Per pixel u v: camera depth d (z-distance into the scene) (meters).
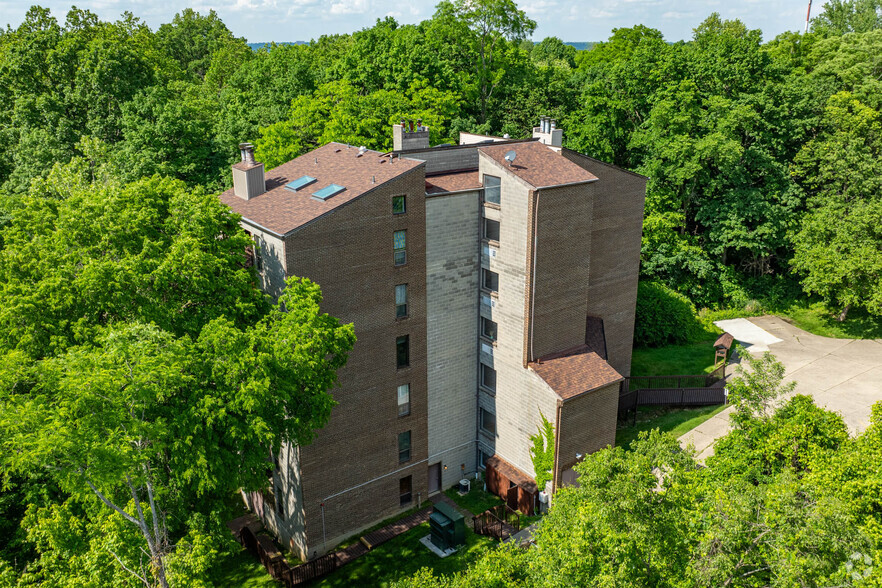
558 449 33.91
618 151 70.25
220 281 26.81
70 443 18.45
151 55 90.56
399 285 32.69
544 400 33.91
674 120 61.06
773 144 62.62
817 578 18.05
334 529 33.16
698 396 44.25
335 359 26.86
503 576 20.17
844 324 57.75
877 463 23.06
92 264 23.72
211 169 56.41
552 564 18.25
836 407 43.12
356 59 74.88
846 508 19.20
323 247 29.27
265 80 83.19
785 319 60.25
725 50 65.62
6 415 19.23
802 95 63.72
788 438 26.78
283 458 32.25
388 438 34.22
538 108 76.88
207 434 22.53
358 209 29.89
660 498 19.47
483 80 78.88
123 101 58.91
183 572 20.58
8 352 23.39
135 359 20.44
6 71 60.41
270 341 24.16
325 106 61.94
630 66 67.75
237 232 29.28
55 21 64.12
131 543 22.28
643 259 62.44
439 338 35.66
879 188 58.38
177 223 27.77
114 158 51.06
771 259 67.25
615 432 39.75
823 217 57.16
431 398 36.34
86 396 19.06
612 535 17.38
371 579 31.05
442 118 65.19
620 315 45.84
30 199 29.56
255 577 31.70
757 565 19.78
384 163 33.44
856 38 82.94
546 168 34.12
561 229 33.72
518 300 34.19
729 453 28.38
